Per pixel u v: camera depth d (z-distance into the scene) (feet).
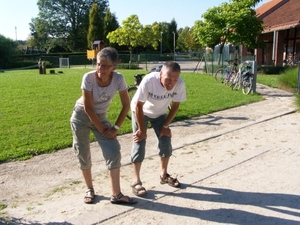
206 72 75.00
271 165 15.70
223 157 17.04
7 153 17.48
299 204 11.88
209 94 38.19
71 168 15.97
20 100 34.17
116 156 11.51
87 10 218.38
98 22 188.24
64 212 11.48
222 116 26.99
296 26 67.26
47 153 17.93
